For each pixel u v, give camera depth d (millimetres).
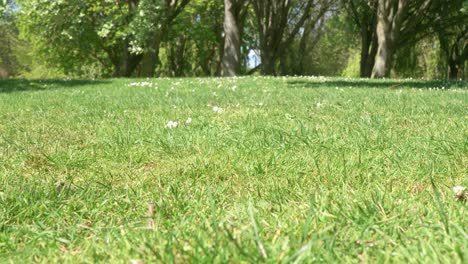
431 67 52625
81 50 42812
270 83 16141
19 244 2266
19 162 4000
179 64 53594
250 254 1875
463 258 1725
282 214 2506
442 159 3650
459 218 2291
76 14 28234
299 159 3816
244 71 54938
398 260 1812
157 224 2408
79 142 4875
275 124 5559
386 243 2010
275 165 3648
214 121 5949
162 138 4805
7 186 3168
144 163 3955
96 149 4441
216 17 47156
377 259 1847
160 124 5855
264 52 38688
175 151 4316
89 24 33094
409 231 2145
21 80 19047
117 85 15781
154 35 30250
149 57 31578
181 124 5758
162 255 1950
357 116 6223
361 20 39562
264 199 2846
